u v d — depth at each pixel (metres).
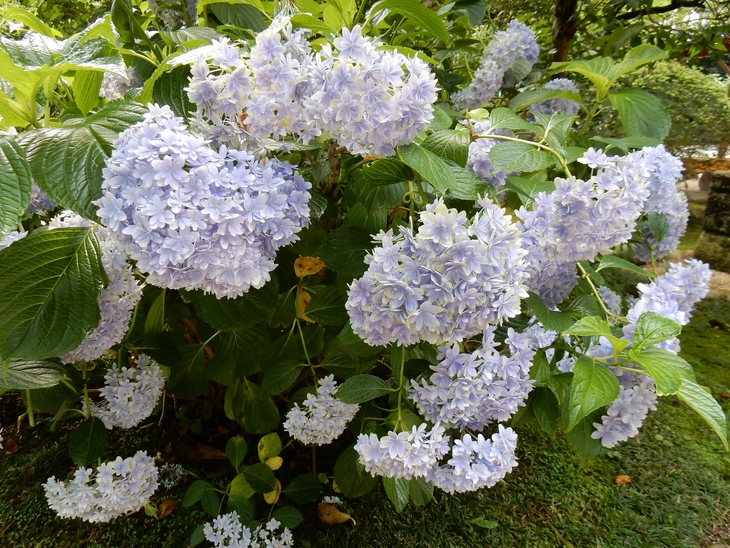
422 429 0.49
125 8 0.69
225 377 0.71
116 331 0.54
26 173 0.40
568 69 0.76
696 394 0.42
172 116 0.41
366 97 0.40
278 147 0.47
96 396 0.75
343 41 0.39
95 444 0.62
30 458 0.91
